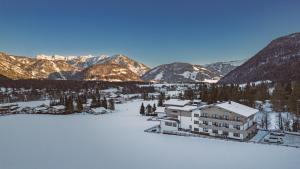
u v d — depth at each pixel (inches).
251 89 5521.7
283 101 4333.2
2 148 2847.0
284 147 2790.4
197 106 3971.5
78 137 3366.1
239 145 2896.2
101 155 2554.1
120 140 3169.3
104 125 4281.5
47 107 6304.1
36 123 4559.5
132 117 5231.3
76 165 2274.9
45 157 2508.6
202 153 2596.0
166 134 3501.5
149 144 2965.1
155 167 2203.5
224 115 3260.3
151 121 4682.6
